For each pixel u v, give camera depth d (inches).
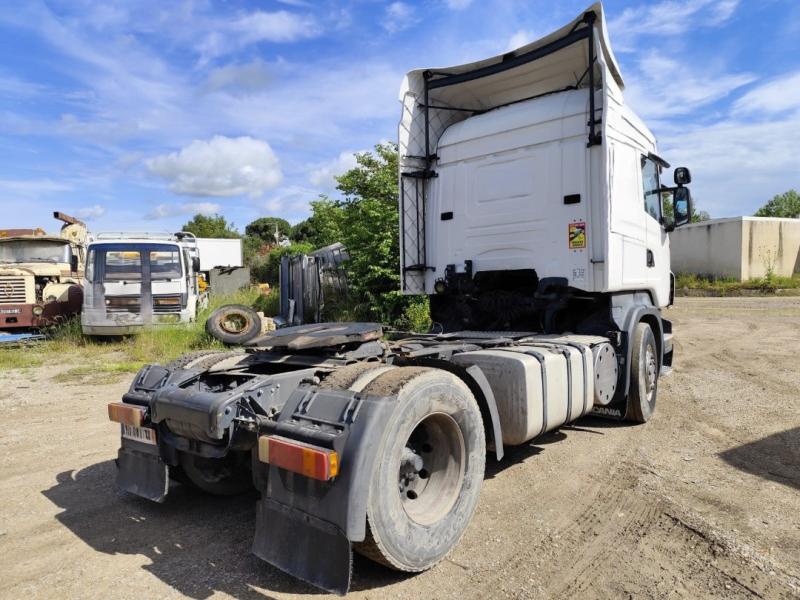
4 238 553.0
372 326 166.7
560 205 225.0
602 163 214.1
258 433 123.5
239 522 153.9
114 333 489.7
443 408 129.6
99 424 252.2
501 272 249.1
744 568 123.6
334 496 107.6
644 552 131.8
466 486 135.9
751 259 1099.9
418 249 264.5
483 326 251.1
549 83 255.9
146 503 167.0
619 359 224.8
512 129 237.6
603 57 210.1
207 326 460.8
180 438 145.9
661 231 276.5
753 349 430.0
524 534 142.0
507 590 117.7
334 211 688.4
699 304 845.8
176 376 155.6
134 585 122.1
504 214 239.9
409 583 121.0
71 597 117.6
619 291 234.2
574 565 127.0
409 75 257.0
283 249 1391.5
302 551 110.1
